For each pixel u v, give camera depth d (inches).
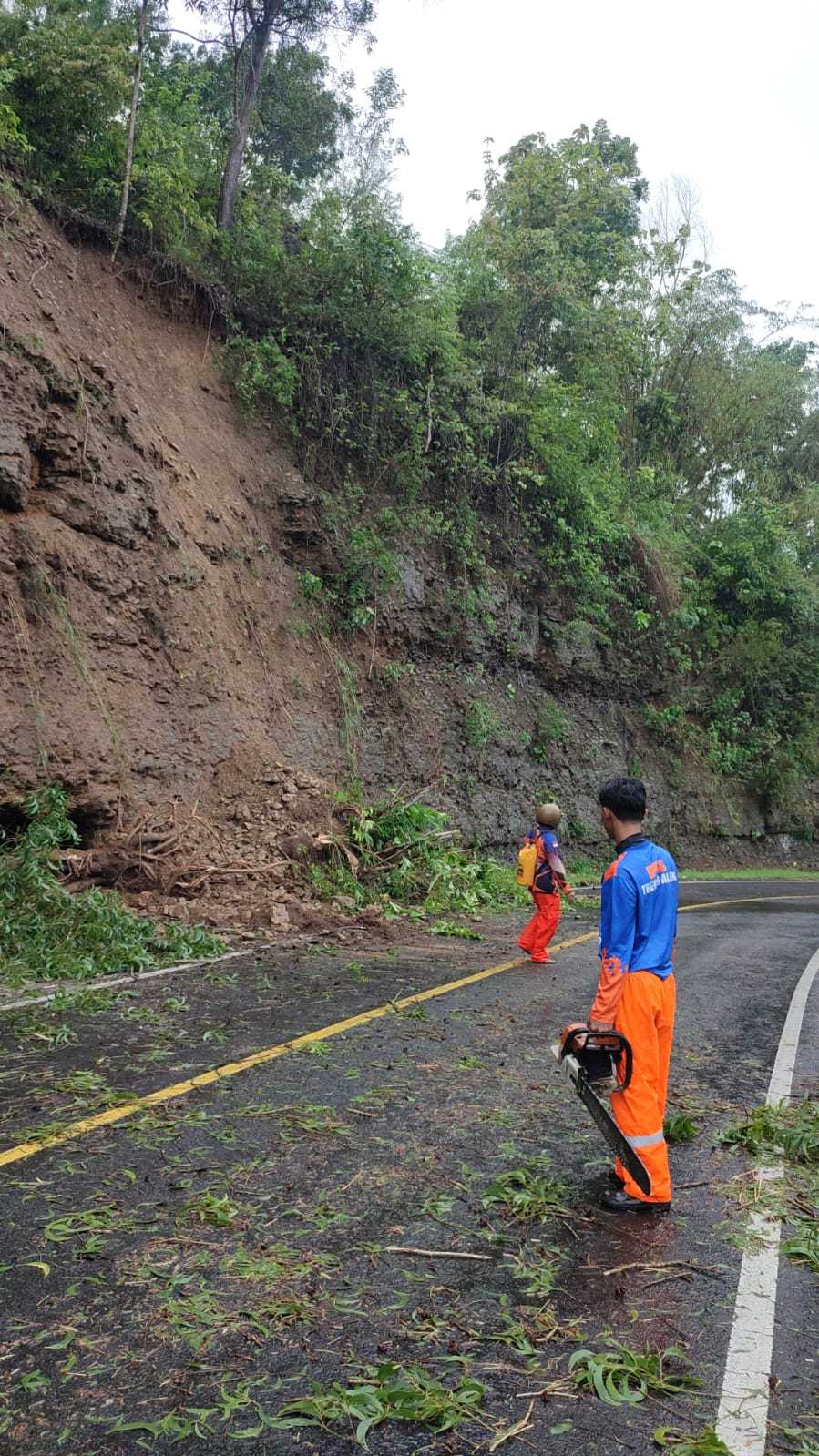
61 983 334.3
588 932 536.4
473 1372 124.0
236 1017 299.7
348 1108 221.0
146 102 695.7
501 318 959.0
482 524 894.4
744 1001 377.4
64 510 502.0
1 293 499.8
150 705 524.7
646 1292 146.4
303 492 711.1
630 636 1085.8
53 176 586.2
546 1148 203.5
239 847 523.8
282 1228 161.2
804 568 1477.6
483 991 359.3
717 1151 209.9
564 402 968.9
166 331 661.3
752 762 1267.2
